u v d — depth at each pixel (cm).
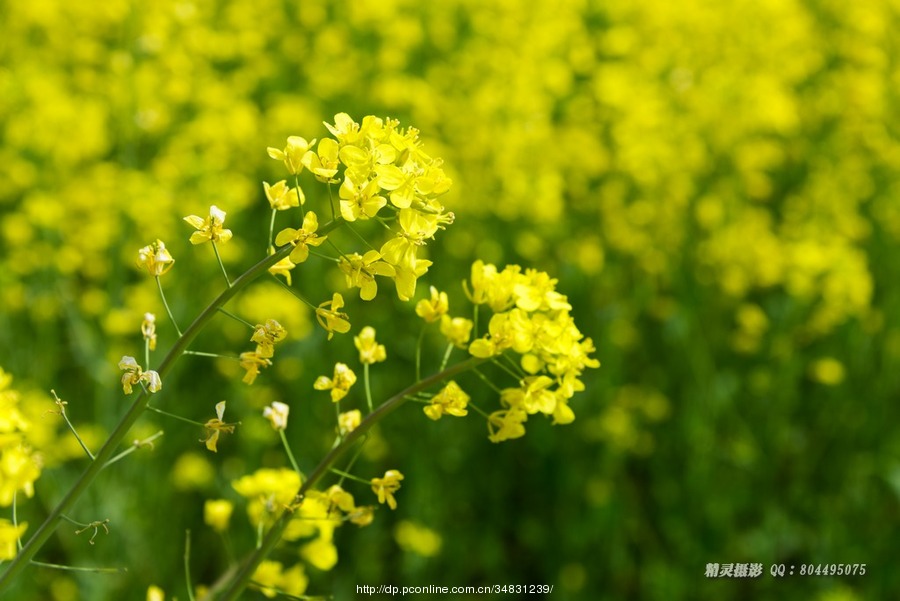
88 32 646
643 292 487
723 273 505
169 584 365
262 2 703
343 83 608
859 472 435
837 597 377
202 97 573
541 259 512
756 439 446
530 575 409
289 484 181
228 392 416
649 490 441
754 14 735
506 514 419
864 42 740
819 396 473
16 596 331
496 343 148
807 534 421
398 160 131
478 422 426
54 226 455
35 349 421
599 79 660
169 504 379
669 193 541
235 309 446
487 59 659
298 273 470
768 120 607
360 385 426
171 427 396
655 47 724
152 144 566
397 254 129
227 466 391
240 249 472
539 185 508
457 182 507
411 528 371
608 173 588
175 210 479
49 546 364
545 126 578
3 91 539
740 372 482
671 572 395
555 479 419
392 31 660
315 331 425
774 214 623
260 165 560
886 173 612
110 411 379
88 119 514
